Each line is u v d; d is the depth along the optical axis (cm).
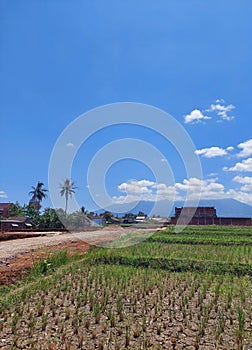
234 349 557
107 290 952
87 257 1579
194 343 579
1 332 629
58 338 600
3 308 770
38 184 6581
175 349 556
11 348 555
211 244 2234
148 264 1420
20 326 661
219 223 4966
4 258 1470
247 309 774
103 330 636
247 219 4947
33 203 6475
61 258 1462
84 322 683
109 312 733
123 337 606
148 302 836
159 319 705
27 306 793
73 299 848
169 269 1359
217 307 792
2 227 4984
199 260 1423
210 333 629
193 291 929
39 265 1295
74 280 1088
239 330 631
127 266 1385
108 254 1591
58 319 701
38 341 586
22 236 2852
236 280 1112
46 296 892
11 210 6172
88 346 565
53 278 1113
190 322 688
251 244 2245
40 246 2005
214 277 1152
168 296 899
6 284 1053
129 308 781
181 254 1650
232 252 1769
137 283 1043
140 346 564
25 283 1092
